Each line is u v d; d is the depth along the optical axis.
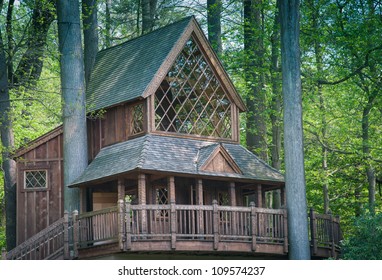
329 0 34.69
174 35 28.25
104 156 28.20
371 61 33.53
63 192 29.73
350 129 38.59
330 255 28.55
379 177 39.03
